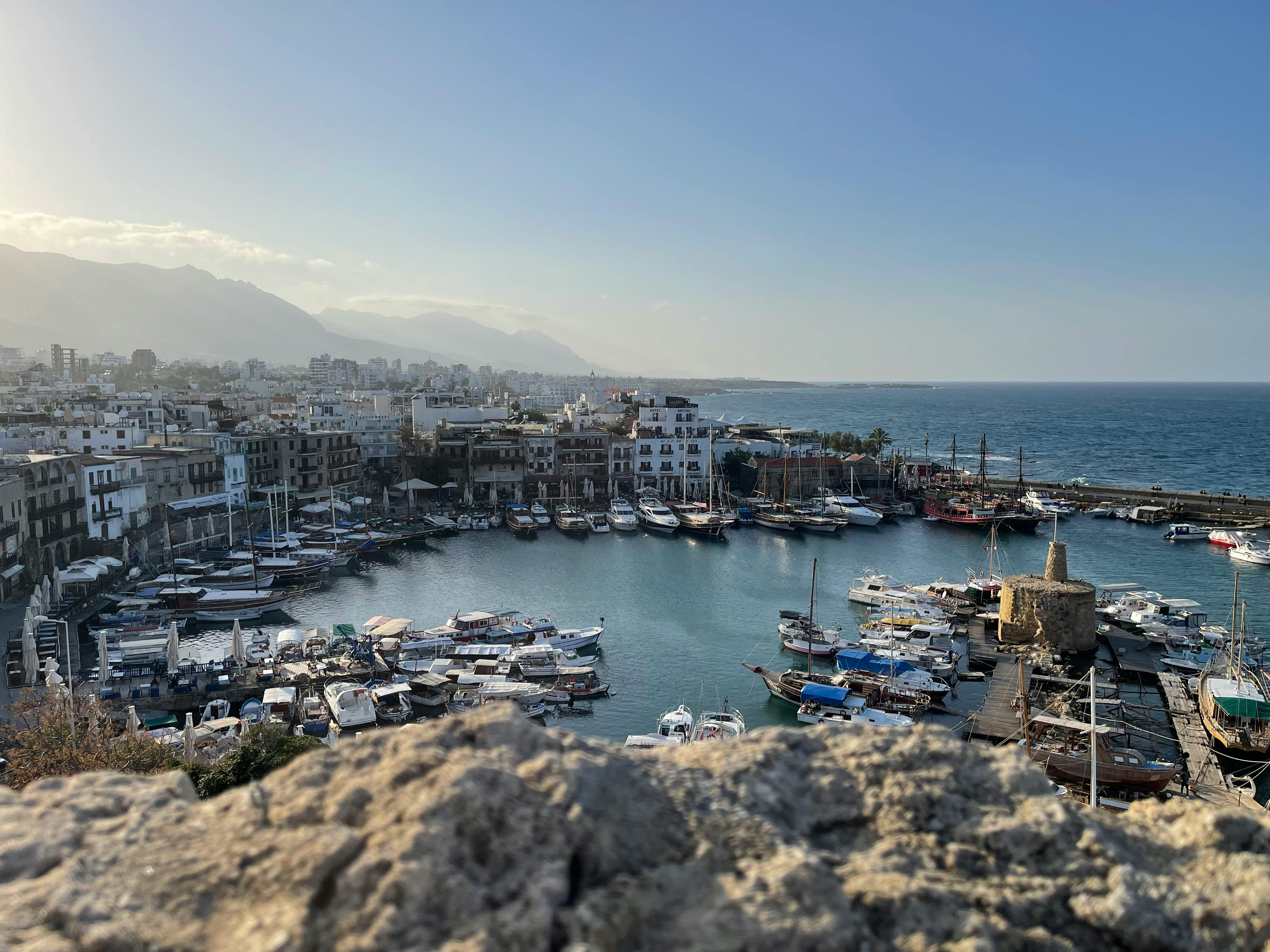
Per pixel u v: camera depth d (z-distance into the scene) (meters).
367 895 6.66
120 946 6.42
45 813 7.94
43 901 6.79
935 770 8.88
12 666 55.25
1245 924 7.41
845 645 69.75
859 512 129.62
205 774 29.83
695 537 121.12
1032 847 8.12
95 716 40.22
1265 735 48.72
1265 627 76.00
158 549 97.56
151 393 181.12
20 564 75.50
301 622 78.94
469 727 8.66
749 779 8.55
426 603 85.19
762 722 55.88
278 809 7.68
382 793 7.62
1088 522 131.50
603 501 145.25
